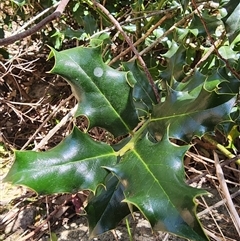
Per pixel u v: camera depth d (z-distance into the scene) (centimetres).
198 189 13
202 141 32
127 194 14
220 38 31
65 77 18
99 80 18
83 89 18
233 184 32
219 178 26
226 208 30
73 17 41
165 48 36
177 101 19
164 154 15
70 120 34
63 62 18
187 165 32
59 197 32
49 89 42
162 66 33
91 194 19
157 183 14
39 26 16
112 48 37
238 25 23
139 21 34
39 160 15
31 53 44
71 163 16
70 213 32
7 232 31
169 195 14
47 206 31
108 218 18
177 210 13
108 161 16
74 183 15
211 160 31
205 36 31
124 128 18
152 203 13
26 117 40
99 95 18
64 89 41
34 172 15
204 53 32
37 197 33
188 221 13
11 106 39
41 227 31
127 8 40
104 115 18
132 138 17
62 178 15
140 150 16
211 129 18
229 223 29
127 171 15
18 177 15
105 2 39
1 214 32
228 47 31
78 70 18
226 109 18
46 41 41
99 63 18
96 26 36
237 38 31
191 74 26
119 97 18
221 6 29
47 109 40
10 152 38
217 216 30
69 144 16
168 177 14
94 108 18
